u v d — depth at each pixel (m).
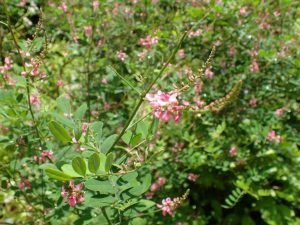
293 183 0.68
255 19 0.68
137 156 0.34
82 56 0.64
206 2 0.68
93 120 0.58
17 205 0.60
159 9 0.71
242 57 0.66
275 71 0.66
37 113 0.43
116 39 0.65
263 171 0.65
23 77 0.37
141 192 0.29
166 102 0.29
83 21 0.64
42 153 0.40
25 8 0.67
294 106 0.66
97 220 0.33
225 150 0.64
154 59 0.61
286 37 0.64
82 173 0.26
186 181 0.67
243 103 0.65
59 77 0.62
